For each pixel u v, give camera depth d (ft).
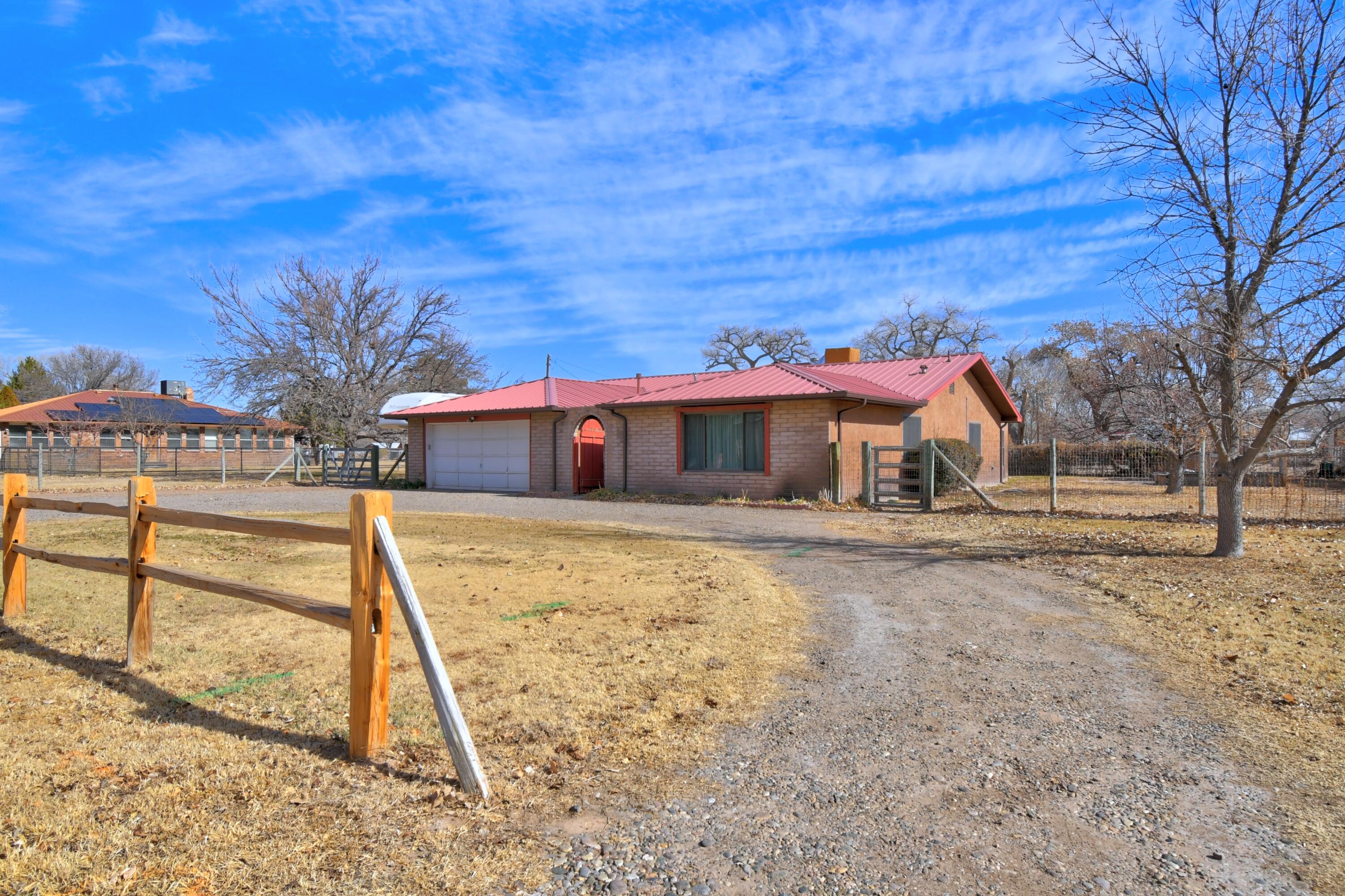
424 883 8.65
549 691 15.07
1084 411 109.09
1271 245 28.14
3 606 21.42
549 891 8.64
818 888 8.76
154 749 12.08
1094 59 30.60
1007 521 44.42
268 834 9.55
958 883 8.88
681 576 27.14
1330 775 11.65
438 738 12.77
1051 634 19.81
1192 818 10.41
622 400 65.51
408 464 82.33
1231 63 28.48
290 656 17.31
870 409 61.62
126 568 17.08
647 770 11.83
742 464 60.29
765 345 185.68
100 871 8.57
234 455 142.31
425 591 24.45
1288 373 27.30
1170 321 33.71
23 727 12.97
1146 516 45.85
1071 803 10.84
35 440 140.67
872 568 29.43
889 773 11.77
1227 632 19.69
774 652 17.99
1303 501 47.55
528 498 64.39
